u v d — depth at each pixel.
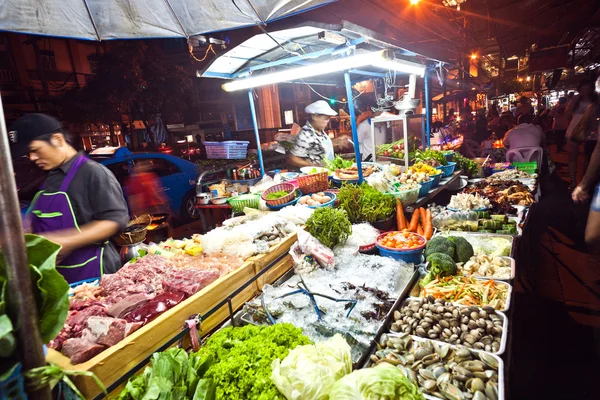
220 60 3.92
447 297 2.48
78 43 15.89
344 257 2.79
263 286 2.28
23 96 13.44
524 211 4.41
